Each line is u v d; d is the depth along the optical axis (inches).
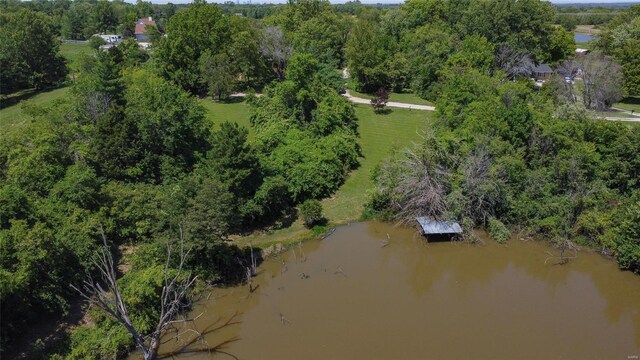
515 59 3206.2
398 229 1663.4
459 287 1395.2
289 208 1722.4
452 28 3922.2
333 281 1396.4
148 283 1139.9
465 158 1643.7
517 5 3326.8
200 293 1298.0
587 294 1355.8
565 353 1119.0
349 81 3499.0
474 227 1657.2
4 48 3334.2
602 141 1749.5
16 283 986.7
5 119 2714.1
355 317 1245.7
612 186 1664.6
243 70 3080.7
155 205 1473.9
